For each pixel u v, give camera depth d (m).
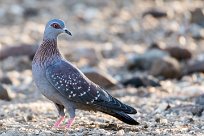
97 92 11.57
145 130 11.62
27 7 29.53
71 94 11.48
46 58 11.60
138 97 15.91
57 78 11.42
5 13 28.81
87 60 21.08
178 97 15.32
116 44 23.98
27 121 12.65
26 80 18.70
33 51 21.64
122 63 20.92
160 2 30.08
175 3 29.69
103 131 11.23
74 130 11.42
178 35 24.41
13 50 21.67
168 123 12.39
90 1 30.47
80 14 28.67
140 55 20.19
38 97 16.30
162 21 26.67
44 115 13.41
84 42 24.61
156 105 14.35
